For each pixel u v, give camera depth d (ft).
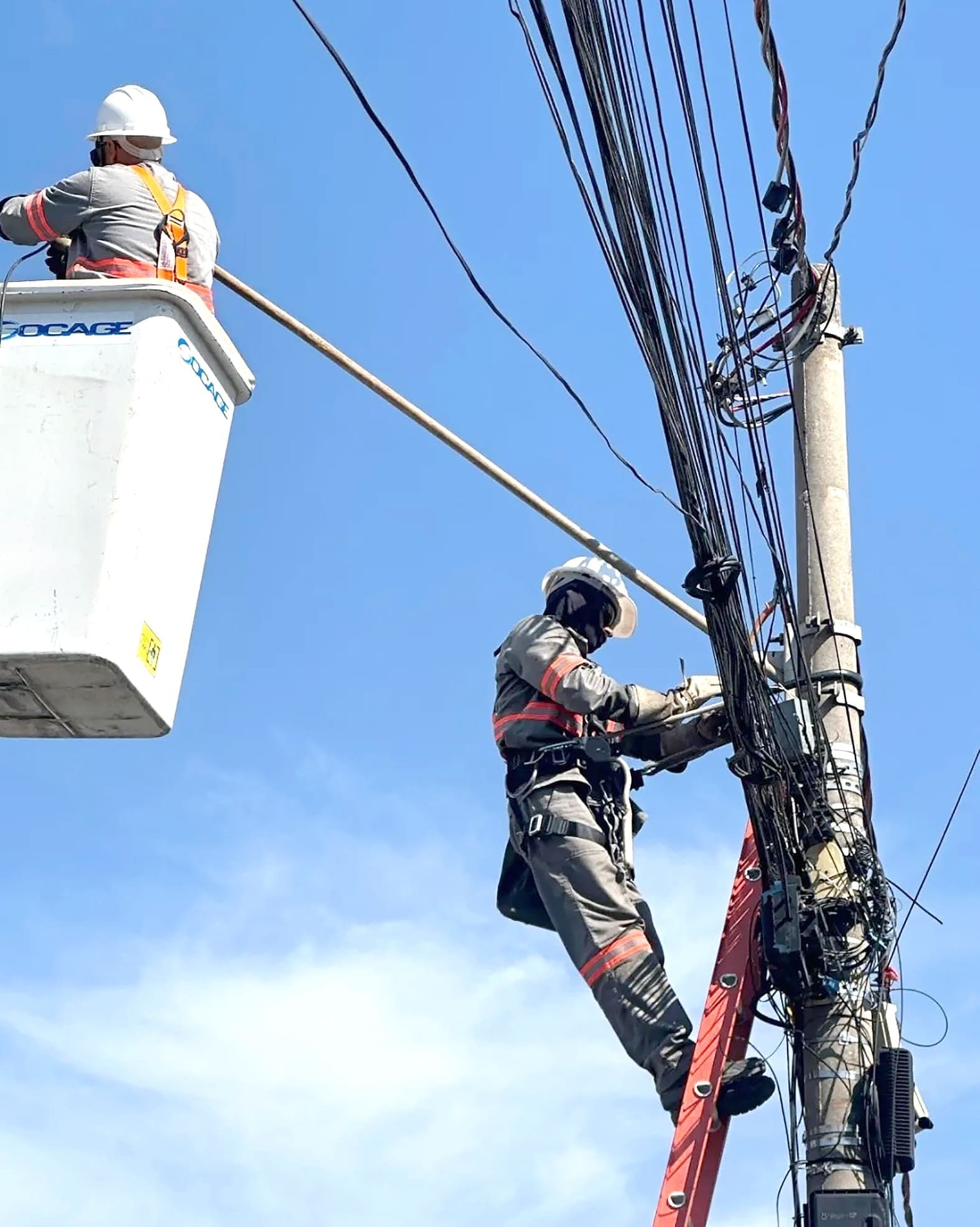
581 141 19.69
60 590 17.54
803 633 25.84
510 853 26.21
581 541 24.40
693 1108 23.29
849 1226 22.08
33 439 18.10
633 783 26.45
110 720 18.25
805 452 26.78
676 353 21.04
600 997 24.31
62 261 22.39
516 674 26.25
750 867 25.12
